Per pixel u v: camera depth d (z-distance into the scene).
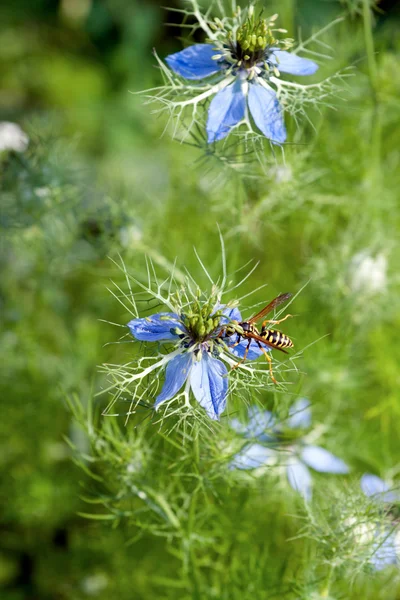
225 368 0.35
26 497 0.50
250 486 0.43
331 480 0.44
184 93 0.39
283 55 0.39
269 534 0.45
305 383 0.47
